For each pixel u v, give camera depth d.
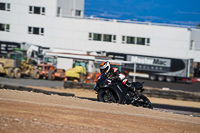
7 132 4.21
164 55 54.94
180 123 7.21
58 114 6.26
